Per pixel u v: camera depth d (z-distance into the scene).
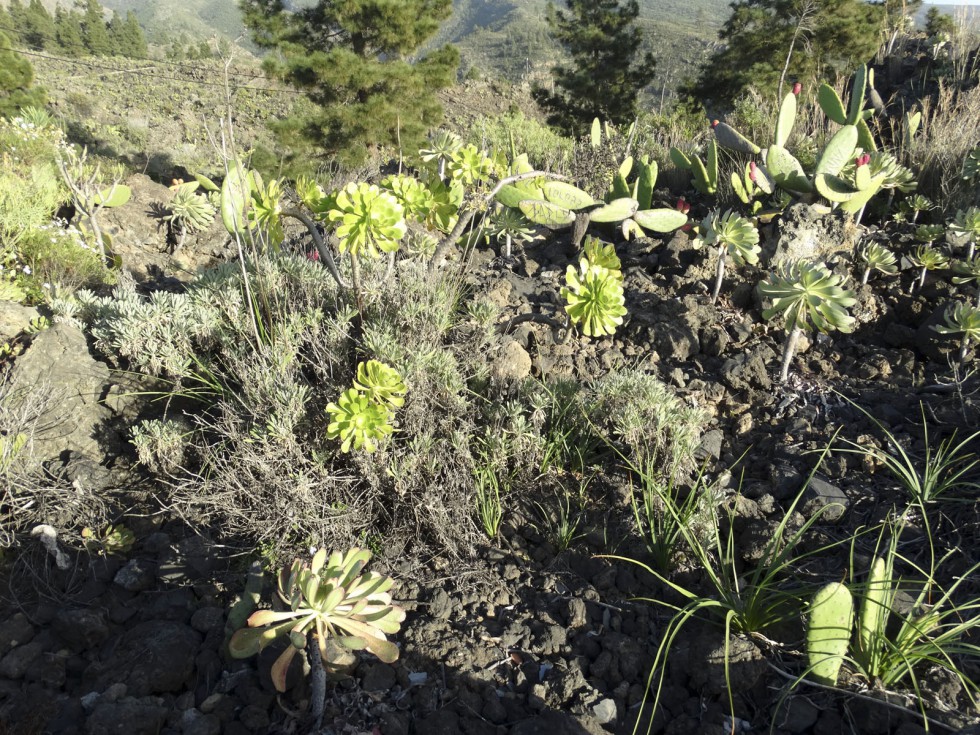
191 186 5.08
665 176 5.59
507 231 4.37
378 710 1.86
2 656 2.00
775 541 2.12
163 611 2.14
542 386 2.91
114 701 1.81
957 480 2.53
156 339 2.94
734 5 17.47
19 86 12.77
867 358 3.34
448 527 2.35
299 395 2.56
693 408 2.87
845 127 3.97
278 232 2.99
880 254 3.70
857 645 1.93
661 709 1.90
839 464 2.67
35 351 2.88
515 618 2.16
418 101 11.36
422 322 3.06
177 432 2.62
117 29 73.12
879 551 2.32
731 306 3.83
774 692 1.90
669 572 2.30
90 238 4.77
